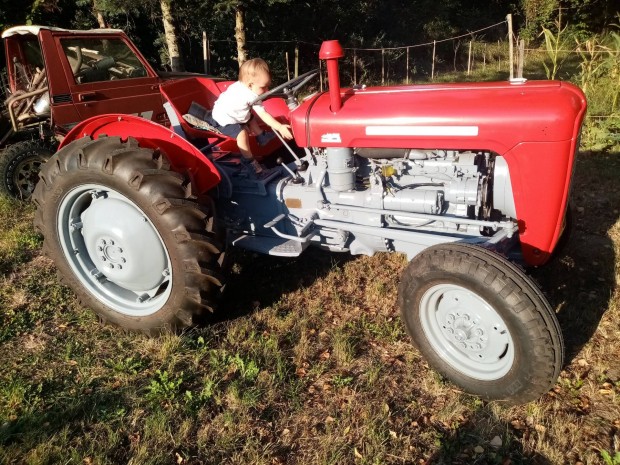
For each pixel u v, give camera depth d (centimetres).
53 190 315
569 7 1702
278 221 321
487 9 2077
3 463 235
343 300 363
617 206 472
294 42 1273
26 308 362
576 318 320
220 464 234
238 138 346
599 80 769
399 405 265
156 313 315
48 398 276
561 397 263
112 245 315
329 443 240
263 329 333
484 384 255
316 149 312
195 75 691
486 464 229
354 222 311
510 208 276
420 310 265
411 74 1536
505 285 229
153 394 273
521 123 248
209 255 297
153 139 321
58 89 539
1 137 632
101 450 241
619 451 231
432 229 296
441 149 280
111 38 595
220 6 897
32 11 854
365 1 1484
